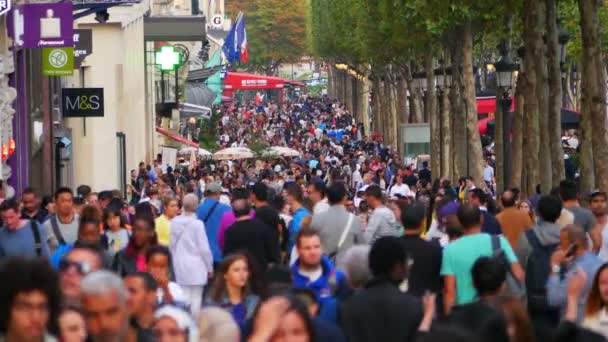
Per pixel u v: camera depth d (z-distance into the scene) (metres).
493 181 117.06
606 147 63.53
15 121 68.25
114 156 93.19
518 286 29.38
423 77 120.69
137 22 109.56
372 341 22.97
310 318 17.81
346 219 35.62
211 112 171.00
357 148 172.12
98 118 93.00
